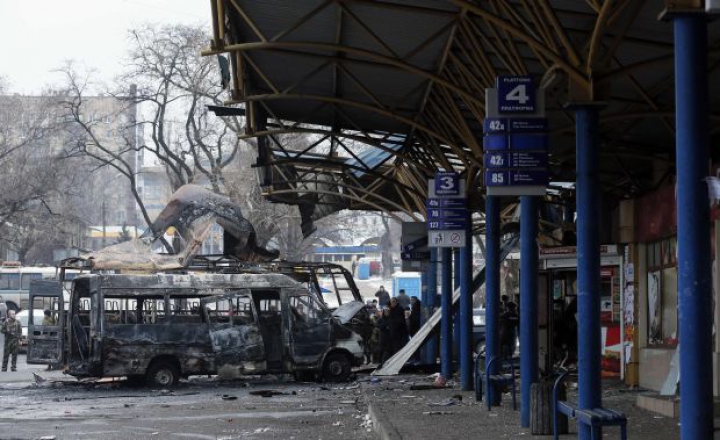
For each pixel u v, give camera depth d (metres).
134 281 28.27
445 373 26.09
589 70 12.59
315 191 30.72
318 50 19.36
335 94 23.06
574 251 25.56
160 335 28.27
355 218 92.56
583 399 12.45
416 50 16.69
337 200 33.91
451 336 26.19
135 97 62.16
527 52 17.22
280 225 68.00
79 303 28.75
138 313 28.25
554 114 20.84
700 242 8.10
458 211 22.70
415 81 20.86
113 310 28.09
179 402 23.97
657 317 22.20
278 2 16.83
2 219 78.12
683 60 8.12
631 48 15.90
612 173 24.44
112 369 27.92
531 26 15.48
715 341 17.77
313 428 17.56
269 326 29.92
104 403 23.94
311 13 16.08
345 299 87.94
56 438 16.45
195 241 34.66
